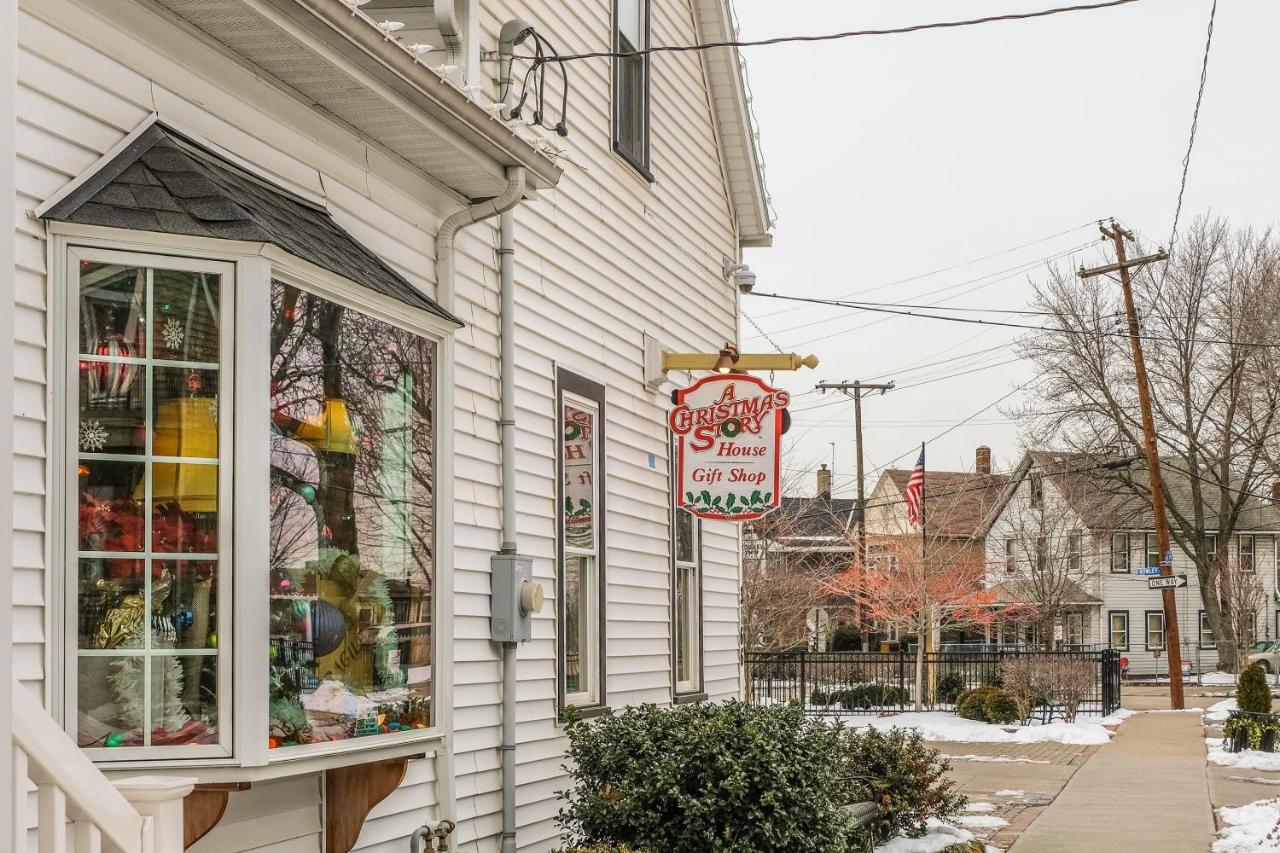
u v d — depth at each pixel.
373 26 6.14
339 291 6.08
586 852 7.58
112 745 5.11
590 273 10.70
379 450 6.47
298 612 5.73
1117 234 35.03
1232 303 45.91
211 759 5.25
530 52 9.74
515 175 7.93
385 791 6.58
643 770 8.09
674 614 12.26
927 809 11.59
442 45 8.12
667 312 12.57
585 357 10.50
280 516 5.64
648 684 11.60
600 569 10.55
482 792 8.30
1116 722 26.31
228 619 5.33
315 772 6.18
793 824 7.95
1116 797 15.08
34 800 4.59
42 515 4.95
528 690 9.12
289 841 6.32
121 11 5.40
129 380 5.22
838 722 9.34
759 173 14.65
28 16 5.00
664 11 12.82
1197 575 57.16
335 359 6.11
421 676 6.81
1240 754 19.05
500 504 8.72
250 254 5.41
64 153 5.15
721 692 13.92
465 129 7.30
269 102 6.36
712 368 11.74
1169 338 36.84
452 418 7.14
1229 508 49.75
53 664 4.94
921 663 29.94
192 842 5.30
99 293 5.18
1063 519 49.59
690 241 13.35
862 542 39.44
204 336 5.37
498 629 8.48
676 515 12.48
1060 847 11.80
